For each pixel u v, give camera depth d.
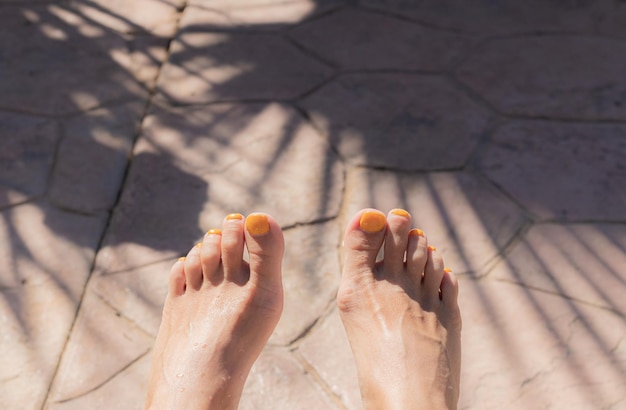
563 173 0.78
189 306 0.60
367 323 0.58
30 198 0.75
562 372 0.60
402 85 0.90
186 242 0.71
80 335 0.63
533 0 1.08
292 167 0.79
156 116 0.86
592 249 0.70
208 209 0.74
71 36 1.00
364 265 0.60
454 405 0.54
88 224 0.73
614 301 0.65
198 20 1.04
